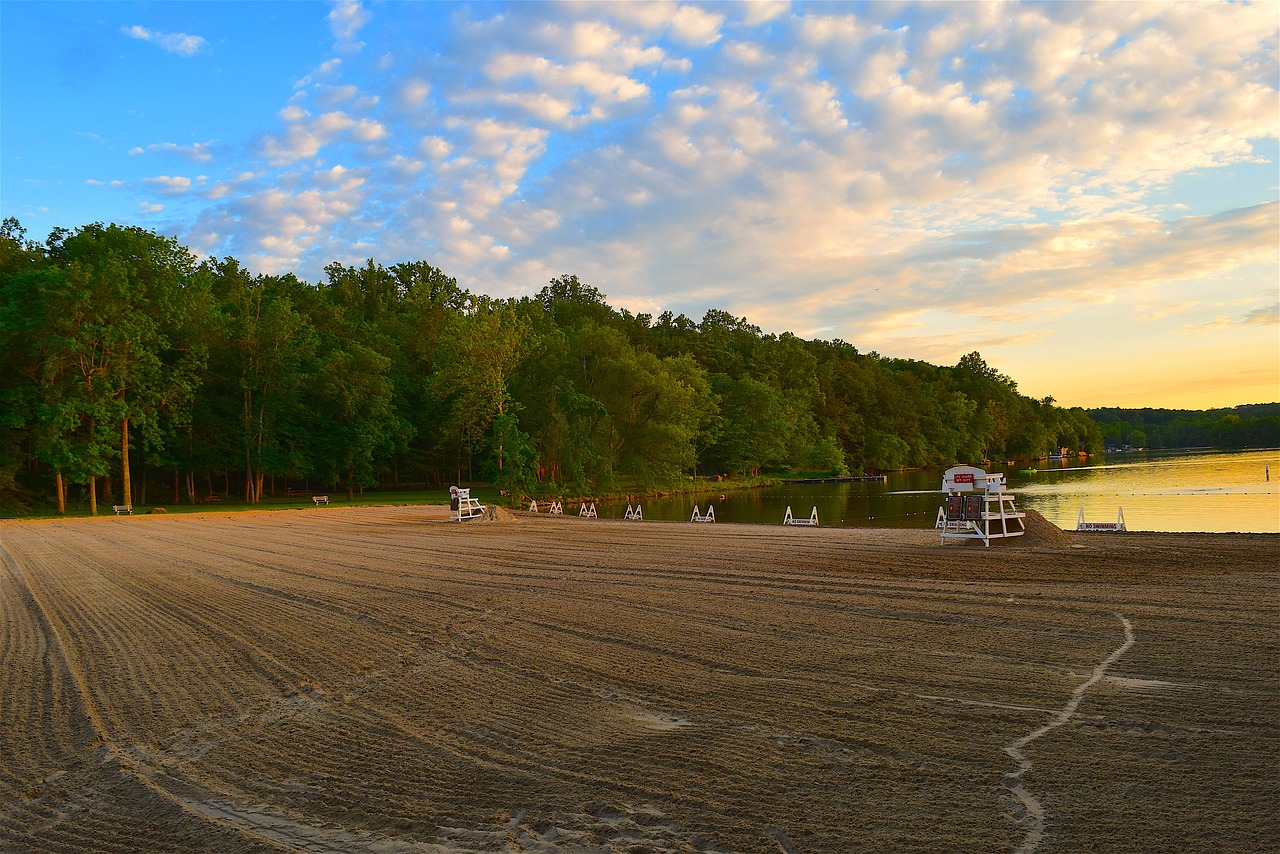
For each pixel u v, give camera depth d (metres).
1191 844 4.47
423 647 10.67
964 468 20.17
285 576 18.12
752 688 8.15
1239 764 5.57
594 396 67.81
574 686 8.53
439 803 5.69
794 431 96.50
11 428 46.50
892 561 16.86
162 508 47.25
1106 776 5.50
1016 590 12.87
